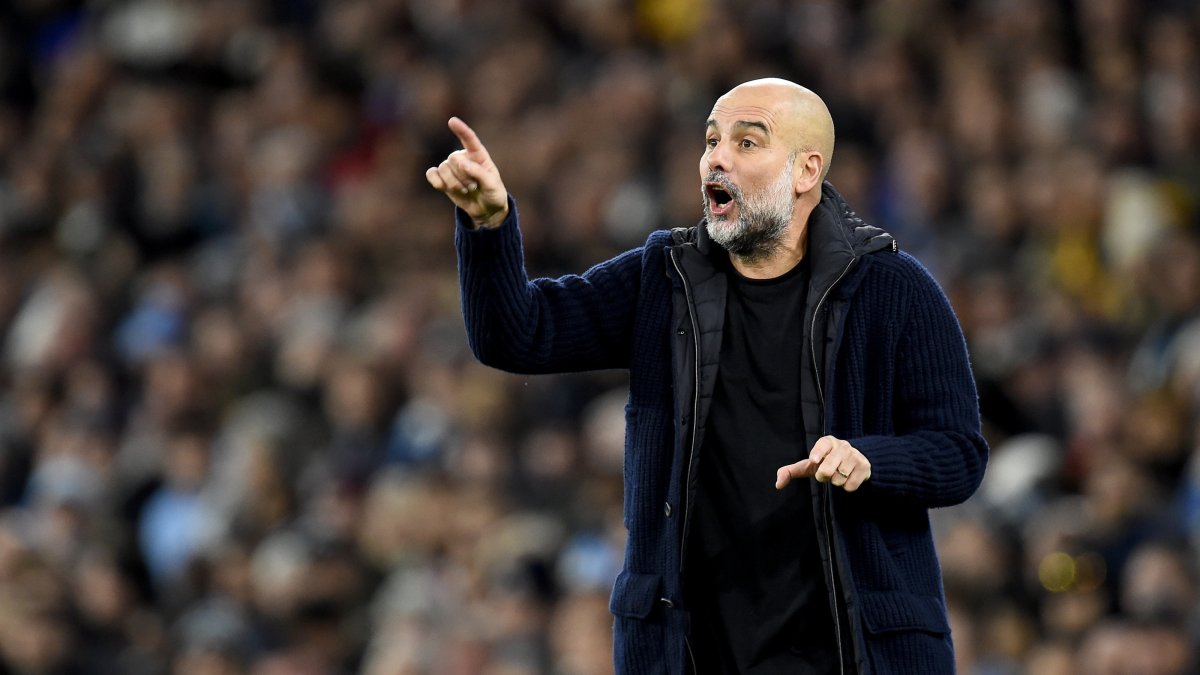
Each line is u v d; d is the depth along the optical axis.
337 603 34.97
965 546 30.08
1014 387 35.97
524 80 52.22
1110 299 38.41
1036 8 44.66
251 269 50.19
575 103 49.88
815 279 14.86
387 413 41.66
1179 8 44.12
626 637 15.19
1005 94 43.41
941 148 42.94
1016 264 39.78
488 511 35.81
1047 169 40.50
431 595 34.12
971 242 40.28
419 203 51.09
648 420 15.25
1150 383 34.25
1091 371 34.75
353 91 57.00
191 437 42.59
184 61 59.34
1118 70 43.19
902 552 14.98
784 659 15.03
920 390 14.93
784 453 14.92
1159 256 36.66
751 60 47.66
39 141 59.09
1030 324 37.41
